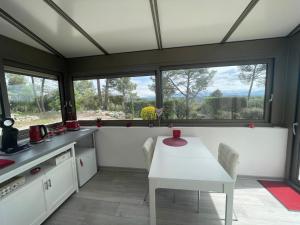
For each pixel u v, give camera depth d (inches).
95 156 107.7
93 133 107.0
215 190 48.6
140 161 108.0
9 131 64.9
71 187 82.0
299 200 75.2
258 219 64.9
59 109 112.0
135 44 93.2
